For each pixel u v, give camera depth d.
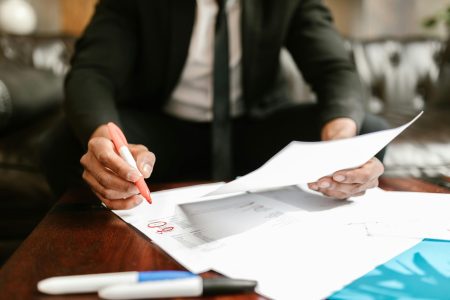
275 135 0.88
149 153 0.49
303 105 0.94
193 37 0.88
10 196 0.99
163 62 0.88
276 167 0.40
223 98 0.83
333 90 0.76
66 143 0.72
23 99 1.09
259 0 0.90
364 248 0.39
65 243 0.41
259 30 0.90
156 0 0.82
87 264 0.36
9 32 1.61
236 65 0.94
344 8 2.09
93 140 0.51
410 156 1.07
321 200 0.54
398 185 0.62
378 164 0.52
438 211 0.48
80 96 0.66
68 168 0.72
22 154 0.98
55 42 1.56
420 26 2.16
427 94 1.68
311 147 0.39
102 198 0.50
